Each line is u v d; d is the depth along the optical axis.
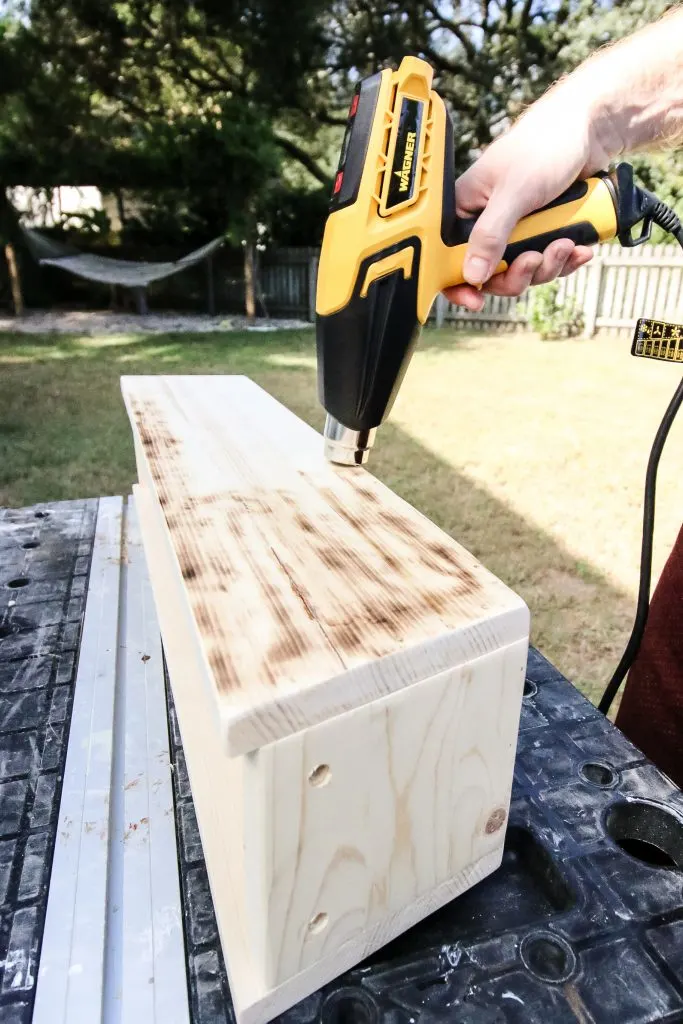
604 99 0.79
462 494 3.22
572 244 0.84
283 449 1.00
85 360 6.42
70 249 9.08
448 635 0.52
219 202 9.01
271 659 0.48
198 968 0.60
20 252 9.43
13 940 0.62
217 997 0.57
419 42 8.92
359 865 0.54
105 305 10.62
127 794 0.80
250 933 0.53
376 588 0.59
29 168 8.12
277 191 9.63
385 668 0.49
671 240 7.28
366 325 0.78
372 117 0.74
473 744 0.57
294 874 0.50
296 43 8.21
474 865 0.64
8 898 0.66
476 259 0.78
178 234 10.00
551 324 7.98
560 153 0.77
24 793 0.79
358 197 0.74
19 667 1.02
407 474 3.47
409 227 0.75
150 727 0.91
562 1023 0.55
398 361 0.81
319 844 0.50
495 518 2.96
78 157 8.12
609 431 4.25
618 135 0.83
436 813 0.57
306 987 0.55
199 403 1.27
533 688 0.99
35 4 7.55
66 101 7.96
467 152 9.67
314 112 9.69
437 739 0.54
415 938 0.63
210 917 0.65
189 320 9.49
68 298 10.68
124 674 1.02
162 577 1.00
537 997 0.57
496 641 0.55
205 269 10.18
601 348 7.29
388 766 0.52
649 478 1.04
